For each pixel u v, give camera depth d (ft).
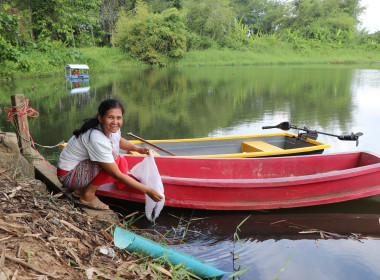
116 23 113.09
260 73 77.66
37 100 36.68
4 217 6.52
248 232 10.25
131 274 6.55
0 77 50.90
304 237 10.03
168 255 7.75
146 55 106.63
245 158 13.16
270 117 29.53
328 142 20.90
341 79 62.49
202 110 32.78
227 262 8.64
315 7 151.43
